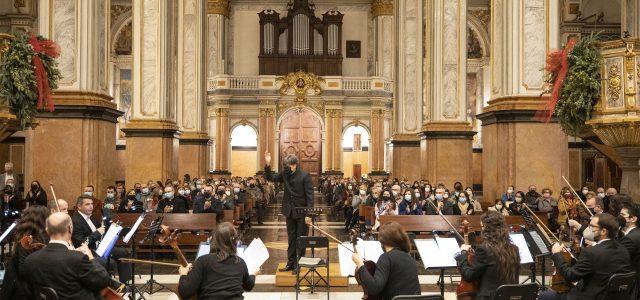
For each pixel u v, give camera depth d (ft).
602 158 100.78
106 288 19.07
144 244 42.04
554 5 46.06
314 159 134.21
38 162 45.68
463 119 64.44
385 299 18.19
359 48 140.05
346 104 132.98
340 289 32.60
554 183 45.44
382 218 42.73
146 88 59.98
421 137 68.59
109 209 42.27
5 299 19.26
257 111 131.95
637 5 46.24
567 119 34.86
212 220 43.80
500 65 48.11
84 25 46.47
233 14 139.85
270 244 52.49
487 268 18.76
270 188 105.19
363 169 137.18
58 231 17.93
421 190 58.39
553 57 35.09
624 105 32.01
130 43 130.82
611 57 32.68
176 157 63.87
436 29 64.80
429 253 22.58
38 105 34.01
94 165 46.32
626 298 20.44
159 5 60.44
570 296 21.58
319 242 29.60
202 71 94.27
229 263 18.54
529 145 45.50
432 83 65.62
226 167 130.31
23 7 95.66
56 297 16.42
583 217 37.88
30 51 33.32
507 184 45.98
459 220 42.42
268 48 137.80
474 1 130.93
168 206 47.88
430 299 16.81
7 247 42.73
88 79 46.52
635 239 22.24
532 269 27.17
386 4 135.44
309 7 140.77
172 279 35.09
